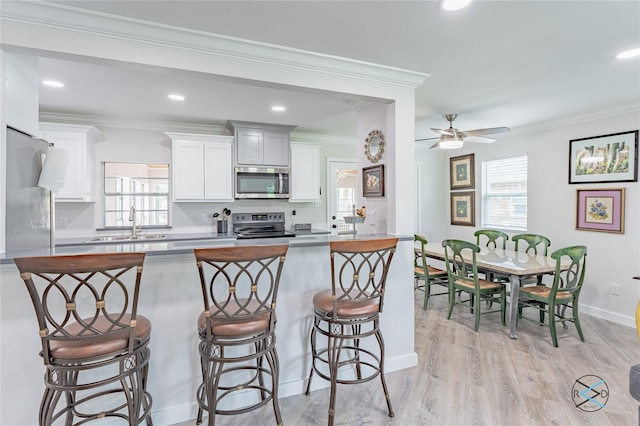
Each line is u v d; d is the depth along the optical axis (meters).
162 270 1.99
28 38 1.71
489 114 3.88
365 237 2.56
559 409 2.13
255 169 4.41
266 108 3.63
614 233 3.65
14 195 1.81
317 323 2.19
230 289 1.69
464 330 3.47
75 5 1.69
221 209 4.69
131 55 1.89
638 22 1.86
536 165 4.46
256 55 2.14
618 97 3.25
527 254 4.08
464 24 1.89
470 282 3.63
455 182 5.86
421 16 1.81
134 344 1.55
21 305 1.73
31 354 1.75
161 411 2.01
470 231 5.55
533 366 2.69
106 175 4.26
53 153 2.12
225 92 3.09
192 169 4.22
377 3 1.69
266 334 1.78
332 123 4.36
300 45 2.13
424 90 3.02
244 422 2.04
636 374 1.36
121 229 4.23
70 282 1.80
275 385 1.83
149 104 3.46
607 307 3.73
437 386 2.40
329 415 1.94
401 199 2.66
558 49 2.21
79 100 3.30
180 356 2.04
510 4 1.69
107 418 1.91
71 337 1.41
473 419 2.04
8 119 1.75
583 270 3.19
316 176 4.86
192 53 2.01
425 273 4.15
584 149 3.92
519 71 2.58
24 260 1.29
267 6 1.72
